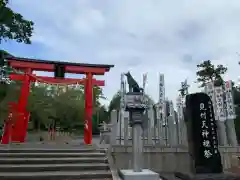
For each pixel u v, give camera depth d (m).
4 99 14.83
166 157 10.64
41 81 16.25
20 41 16.81
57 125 33.16
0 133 17.53
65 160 9.10
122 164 9.92
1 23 14.60
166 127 11.77
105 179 8.03
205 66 35.66
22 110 15.30
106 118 44.69
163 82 18.98
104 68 17.08
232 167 11.18
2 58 17.02
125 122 10.80
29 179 7.57
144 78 8.84
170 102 17.80
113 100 46.81
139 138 8.22
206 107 9.32
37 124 31.33
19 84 16.69
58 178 7.77
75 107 34.50
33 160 8.85
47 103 30.44
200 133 9.09
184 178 8.51
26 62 16.27
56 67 16.53
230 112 13.98
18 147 10.62
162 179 8.77
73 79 16.73
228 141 12.12
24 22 15.88
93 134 39.66
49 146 11.52
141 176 7.46
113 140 10.79
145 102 8.50
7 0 10.64
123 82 16.08
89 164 8.95
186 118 9.84
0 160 8.62
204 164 8.77
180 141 11.19
